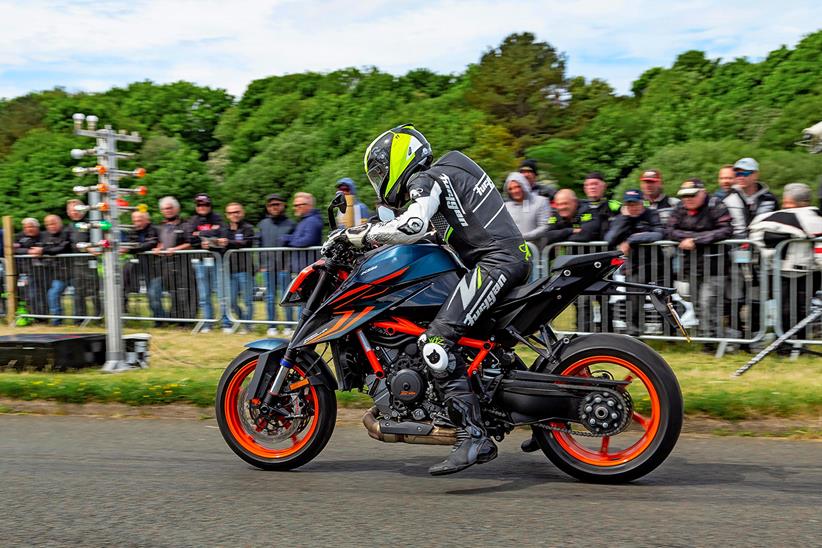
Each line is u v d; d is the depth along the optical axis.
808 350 6.72
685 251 6.93
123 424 5.34
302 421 4.26
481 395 3.96
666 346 7.20
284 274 8.63
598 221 7.29
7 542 3.22
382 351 4.06
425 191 3.88
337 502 3.67
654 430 3.83
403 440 3.99
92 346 6.94
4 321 10.52
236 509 3.58
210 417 5.48
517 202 7.58
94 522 3.43
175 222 9.27
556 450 3.97
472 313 3.87
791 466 4.12
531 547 3.06
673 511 3.46
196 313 9.05
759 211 7.07
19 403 5.82
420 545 3.10
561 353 3.95
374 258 4.06
